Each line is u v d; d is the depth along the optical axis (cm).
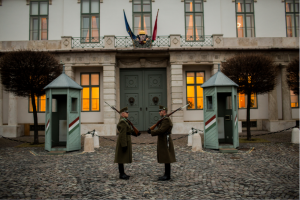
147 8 1468
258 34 1467
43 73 930
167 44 1405
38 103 1395
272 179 485
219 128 920
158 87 1440
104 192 417
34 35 1455
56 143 890
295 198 380
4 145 982
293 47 1322
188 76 1425
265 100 1433
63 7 1454
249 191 416
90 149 812
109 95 1325
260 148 835
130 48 1323
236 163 629
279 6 1480
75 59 1335
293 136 930
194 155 735
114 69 1341
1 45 1338
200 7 1474
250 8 1484
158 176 514
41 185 458
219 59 1340
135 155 748
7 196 399
